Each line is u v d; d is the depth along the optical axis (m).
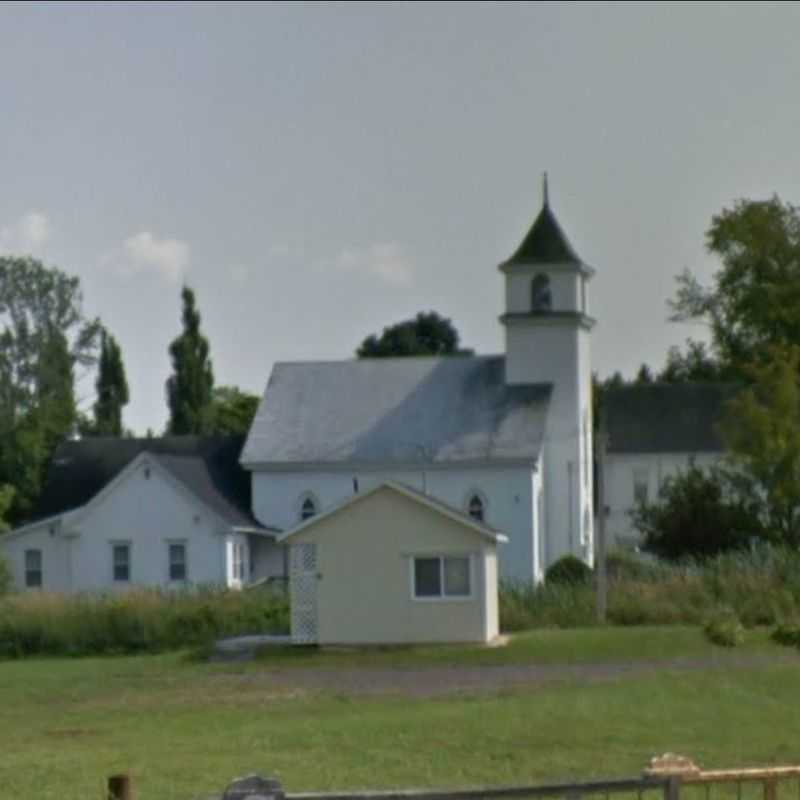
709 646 73.69
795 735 45.22
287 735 46.97
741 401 115.88
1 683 68.31
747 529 113.69
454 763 41.00
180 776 39.25
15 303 174.50
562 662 71.44
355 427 128.88
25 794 36.41
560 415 129.88
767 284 147.50
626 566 107.25
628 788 23.22
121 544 121.44
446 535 79.94
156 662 76.69
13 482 153.88
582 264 131.00
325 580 80.69
